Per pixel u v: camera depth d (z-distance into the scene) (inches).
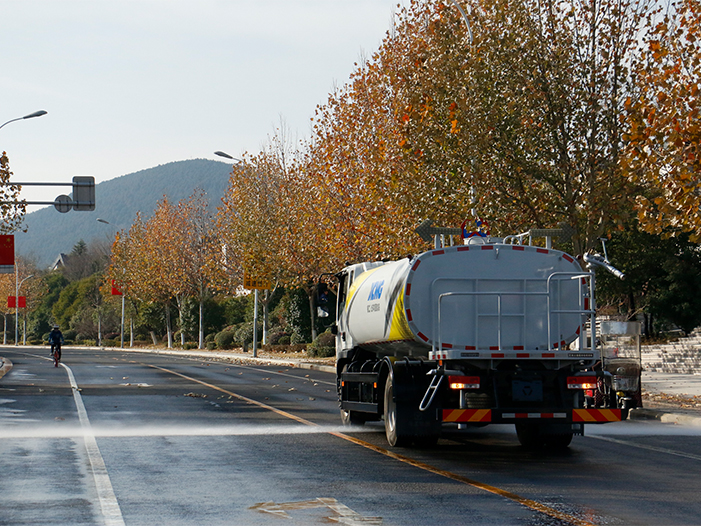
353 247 1631.4
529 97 1059.9
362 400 671.1
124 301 4151.1
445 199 1119.0
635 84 1004.6
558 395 550.3
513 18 1072.8
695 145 726.5
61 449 562.3
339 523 339.6
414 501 386.0
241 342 3088.1
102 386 1210.0
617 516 354.3
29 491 410.0
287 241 2102.6
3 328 6309.1
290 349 2544.3
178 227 3489.2
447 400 549.6
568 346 565.6
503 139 1051.9
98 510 365.1
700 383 1160.2
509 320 562.9
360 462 511.8
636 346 806.5
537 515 355.9
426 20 1508.4
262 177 2383.1
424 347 576.1
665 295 1632.6
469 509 367.9
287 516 353.1
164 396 1035.3
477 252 568.1
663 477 458.0
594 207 1056.2
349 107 1701.5
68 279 7066.9
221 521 343.6
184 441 609.0
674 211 762.2
